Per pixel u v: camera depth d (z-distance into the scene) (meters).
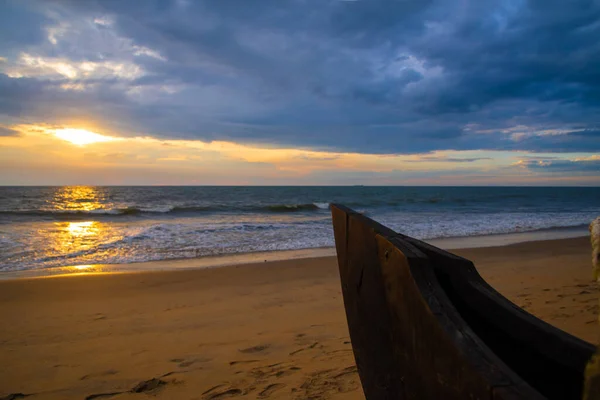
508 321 1.96
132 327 5.20
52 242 13.27
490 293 2.04
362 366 2.33
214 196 57.75
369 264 2.17
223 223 19.19
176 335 4.85
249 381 3.50
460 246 13.48
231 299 6.69
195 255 11.55
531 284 7.46
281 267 9.58
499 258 10.91
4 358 4.18
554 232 17.97
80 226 18.19
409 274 1.82
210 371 3.75
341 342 4.46
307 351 4.20
